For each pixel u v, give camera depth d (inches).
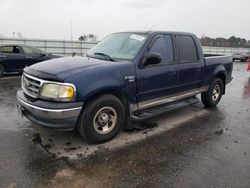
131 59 163.2
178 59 192.9
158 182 116.3
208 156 142.9
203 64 217.6
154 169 127.3
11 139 157.5
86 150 145.8
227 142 163.3
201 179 119.3
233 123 201.5
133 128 183.0
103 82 144.2
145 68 166.7
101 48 189.8
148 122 197.5
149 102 175.8
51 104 133.3
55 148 147.3
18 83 357.7
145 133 174.6
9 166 125.6
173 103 199.9
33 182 113.4
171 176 121.3
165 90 184.5
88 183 114.0
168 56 184.9
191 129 185.0
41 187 110.2
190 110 235.1
